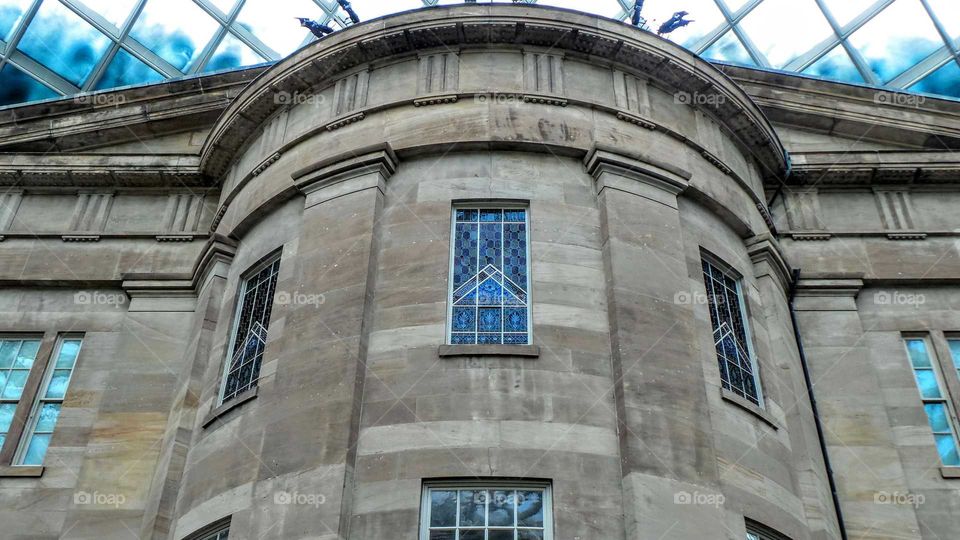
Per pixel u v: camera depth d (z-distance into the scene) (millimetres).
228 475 14828
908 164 21172
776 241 19297
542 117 17781
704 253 17609
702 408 14648
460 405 14188
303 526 13102
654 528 13000
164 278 19922
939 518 16922
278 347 15906
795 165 21141
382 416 14250
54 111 22531
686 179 17688
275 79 19531
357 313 15227
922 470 17500
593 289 15734
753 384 16875
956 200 21188
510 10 18734
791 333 18766
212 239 19062
